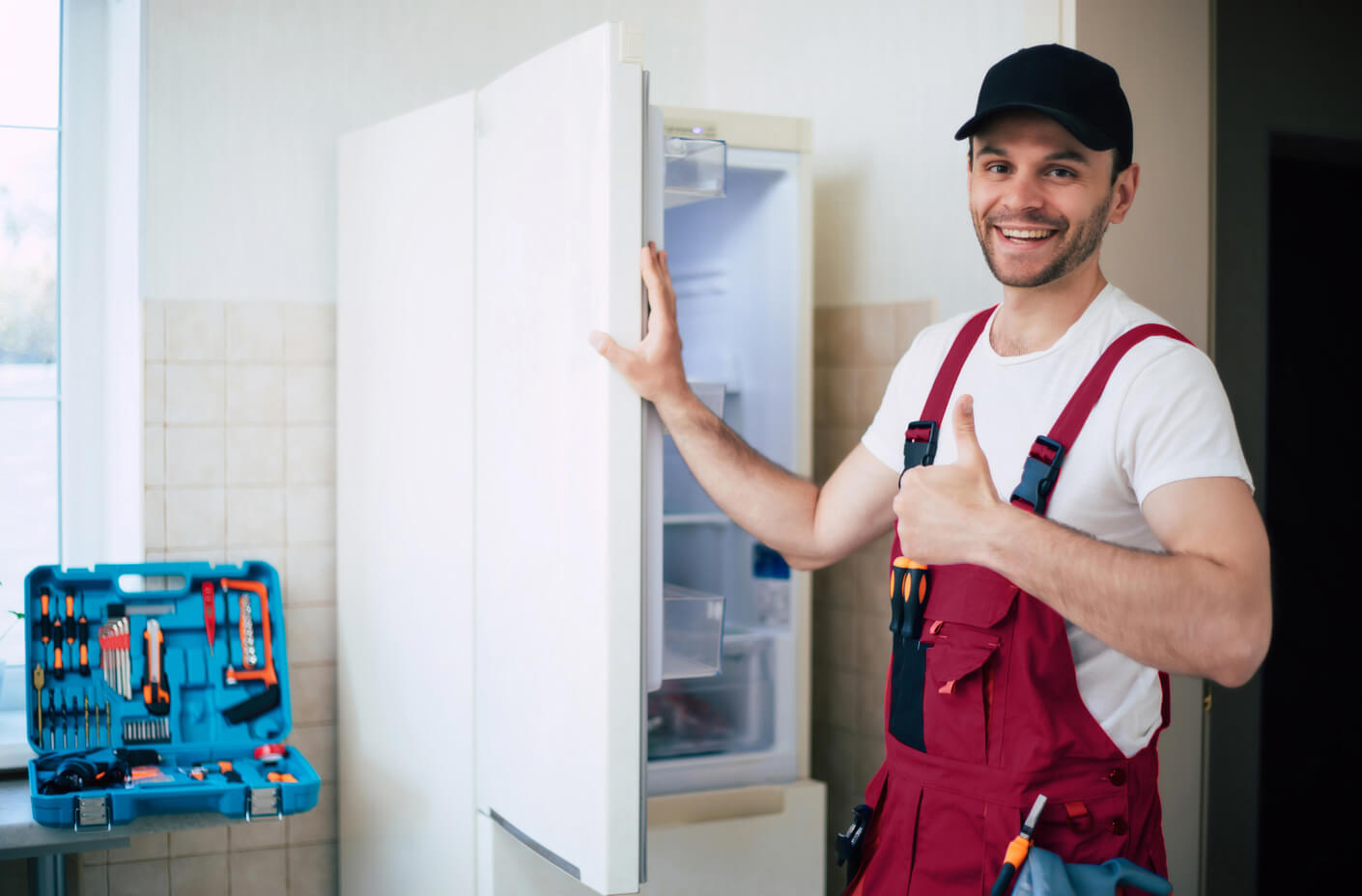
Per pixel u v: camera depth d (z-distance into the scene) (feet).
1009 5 7.25
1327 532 7.09
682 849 7.59
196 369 8.32
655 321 5.29
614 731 5.31
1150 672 4.54
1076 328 4.70
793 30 9.23
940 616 4.70
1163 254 6.87
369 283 7.97
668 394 5.35
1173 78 6.91
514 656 6.21
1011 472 4.76
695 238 8.74
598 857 5.39
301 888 8.64
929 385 5.34
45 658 7.29
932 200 7.93
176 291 8.26
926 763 4.70
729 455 5.60
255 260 8.46
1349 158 6.77
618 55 5.25
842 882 8.81
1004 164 4.67
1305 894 7.02
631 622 5.32
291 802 6.64
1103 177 4.60
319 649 8.68
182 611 7.77
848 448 8.79
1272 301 7.03
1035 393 4.75
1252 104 7.06
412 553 7.42
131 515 8.37
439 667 7.12
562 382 5.66
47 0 8.35
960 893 4.55
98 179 8.50
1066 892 3.92
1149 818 4.61
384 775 7.84
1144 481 4.29
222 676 7.64
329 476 8.70
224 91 8.34
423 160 7.25
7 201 8.32
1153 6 6.85
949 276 7.79
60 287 8.46
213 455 8.38
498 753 6.42
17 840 6.19
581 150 5.48
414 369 7.39
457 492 6.88
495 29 9.14
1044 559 3.97
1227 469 4.12
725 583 8.62
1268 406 7.02
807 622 8.16
